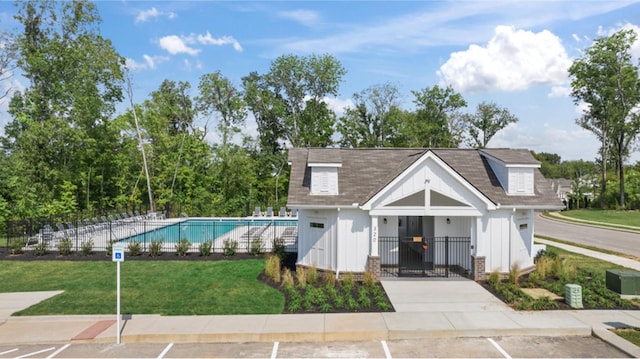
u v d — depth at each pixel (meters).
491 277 16.97
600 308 13.91
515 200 18.52
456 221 20.00
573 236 34.12
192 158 49.03
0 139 40.44
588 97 62.94
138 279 17.89
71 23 39.38
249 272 19.05
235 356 10.52
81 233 28.33
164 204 46.25
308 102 54.53
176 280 17.69
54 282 17.53
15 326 12.62
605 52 59.56
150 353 10.75
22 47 37.47
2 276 18.61
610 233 36.28
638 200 59.38
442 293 15.73
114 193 47.53
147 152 46.16
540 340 11.45
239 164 50.78
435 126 64.19
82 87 39.81
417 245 23.30
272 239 27.91
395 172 19.47
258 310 13.76
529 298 14.68
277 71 53.56
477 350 10.75
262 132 57.91
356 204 17.73
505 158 19.55
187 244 23.33
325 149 20.52
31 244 25.62
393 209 17.67
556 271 18.48
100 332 11.94
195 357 10.46
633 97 59.25
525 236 19.34
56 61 38.78
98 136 43.12
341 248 18.02
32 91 38.72
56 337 11.66
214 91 52.56
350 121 60.41
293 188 19.23
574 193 69.62
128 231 31.28
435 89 64.62
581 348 10.83
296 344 11.34
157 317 13.16
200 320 12.82
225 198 50.06
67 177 39.28
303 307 13.92
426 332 11.77
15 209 32.09
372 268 17.61
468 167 20.81
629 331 11.70
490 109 80.31
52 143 37.09
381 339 11.67
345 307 13.96
